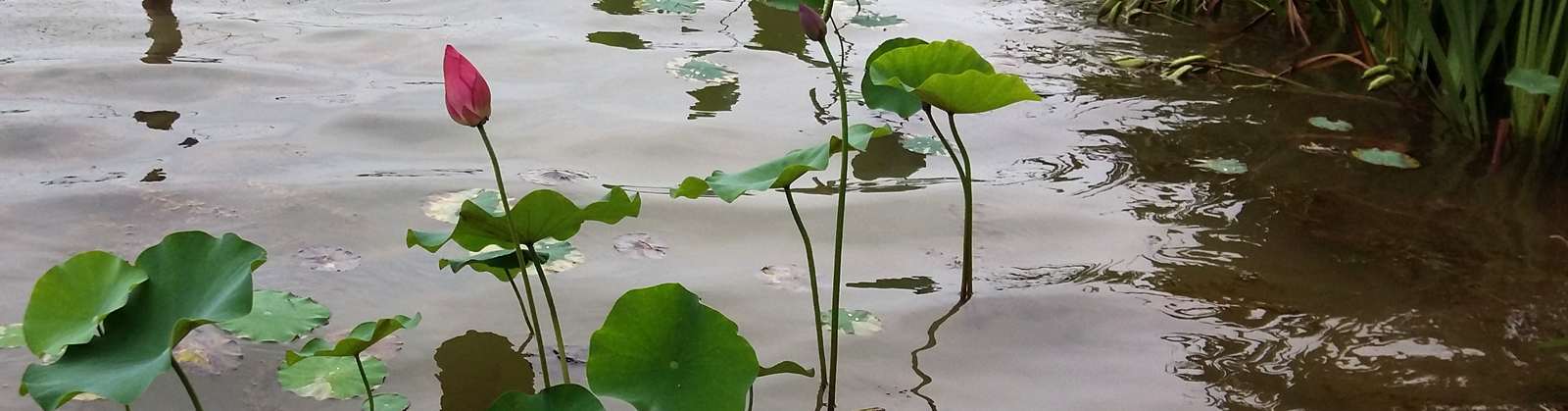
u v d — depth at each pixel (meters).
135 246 3.96
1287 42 6.41
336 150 4.48
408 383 3.55
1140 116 5.14
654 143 4.59
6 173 4.24
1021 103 5.23
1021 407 3.57
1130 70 5.80
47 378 3.07
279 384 3.52
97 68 5.01
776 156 4.56
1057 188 4.46
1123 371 3.70
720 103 5.00
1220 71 5.81
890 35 6.14
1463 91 5.22
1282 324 3.88
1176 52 6.15
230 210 4.12
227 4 6.10
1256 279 4.05
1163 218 4.32
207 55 5.29
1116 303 3.92
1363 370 3.72
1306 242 4.23
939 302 3.90
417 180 4.32
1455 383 3.69
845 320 3.80
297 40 5.57
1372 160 4.70
